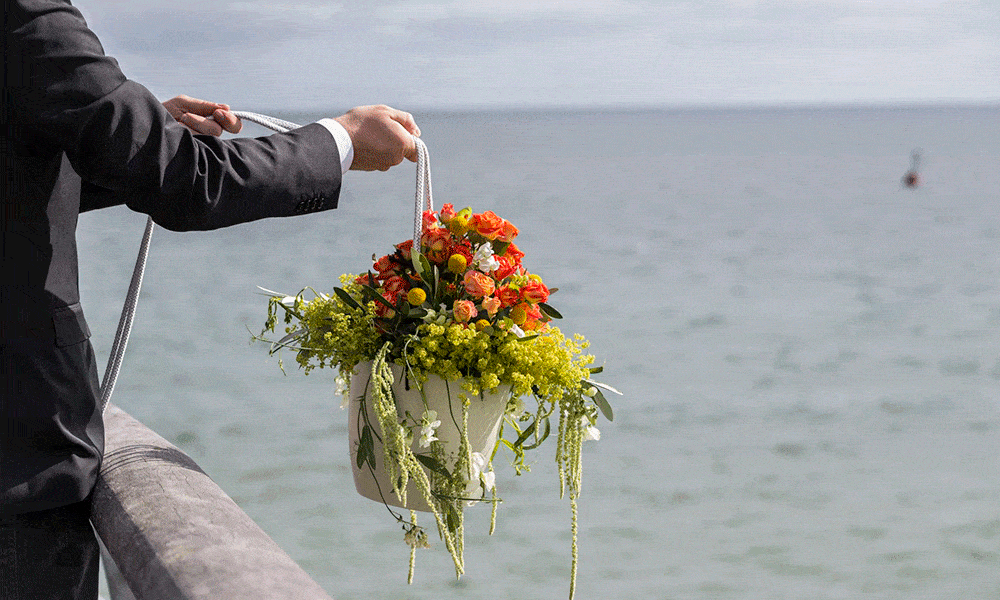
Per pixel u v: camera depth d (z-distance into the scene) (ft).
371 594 27.09
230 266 90.33
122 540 3.42
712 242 112.68
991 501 36.52
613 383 52.80
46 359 3.50
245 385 48.42
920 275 91.04
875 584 29.81
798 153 318.24
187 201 3.23
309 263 92.73
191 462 4.13
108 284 78.95
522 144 395.14
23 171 3.30
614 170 238.48
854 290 83.61
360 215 137.49
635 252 104.58
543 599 27.37
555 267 94.27
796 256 102.42
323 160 3.56
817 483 38.22
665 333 66.03
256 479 35.76
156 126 3.20
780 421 46.47
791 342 63.72
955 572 30.71
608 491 36.52
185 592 2.96
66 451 3.56
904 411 48.55
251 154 3.40
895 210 149.07
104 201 4.27
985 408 49.08
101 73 3.13
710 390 51.78
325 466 37.17
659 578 29.43
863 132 515.91
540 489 35.86
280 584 3.04
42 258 3.44
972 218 138.10
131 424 4.56
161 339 58.44
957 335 66.39
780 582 29.60
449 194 171.01
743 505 35.63
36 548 3.68
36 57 3.05
